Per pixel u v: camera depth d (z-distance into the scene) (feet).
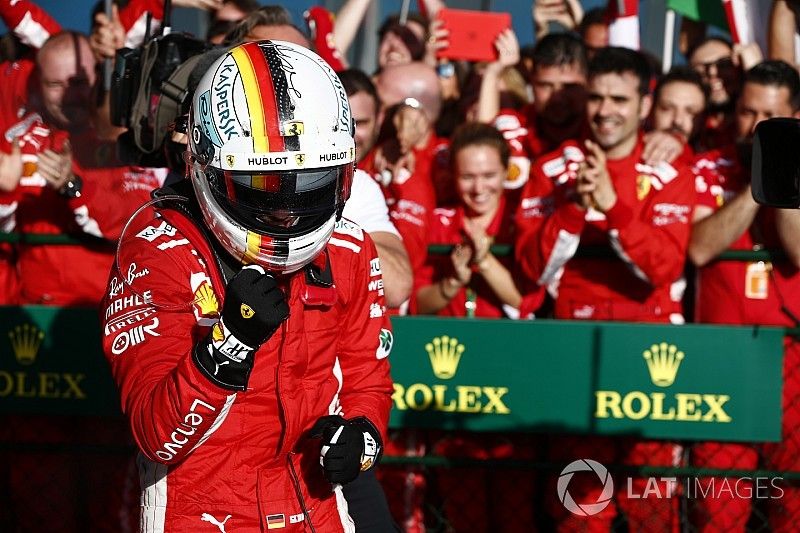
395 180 46.68
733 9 56.39
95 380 41.75
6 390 41.98
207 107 23.93
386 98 53.52
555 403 41.16
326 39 57.11
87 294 44.39
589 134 46.16
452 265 44.57
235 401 24.53
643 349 40.98
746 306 44.57
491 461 42.34
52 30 54.34
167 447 22.85
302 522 26.03
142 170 45.09
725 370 41.01
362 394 27.45
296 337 25.09
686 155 48.42
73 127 46.39
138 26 50.57
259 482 25.08
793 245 42.86
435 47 56.65
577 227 42.83
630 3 55.01
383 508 32.37
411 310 46.01
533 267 44.11
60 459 43.96
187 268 24.63
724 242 43.73
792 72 47.83
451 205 48.55
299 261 24.45
